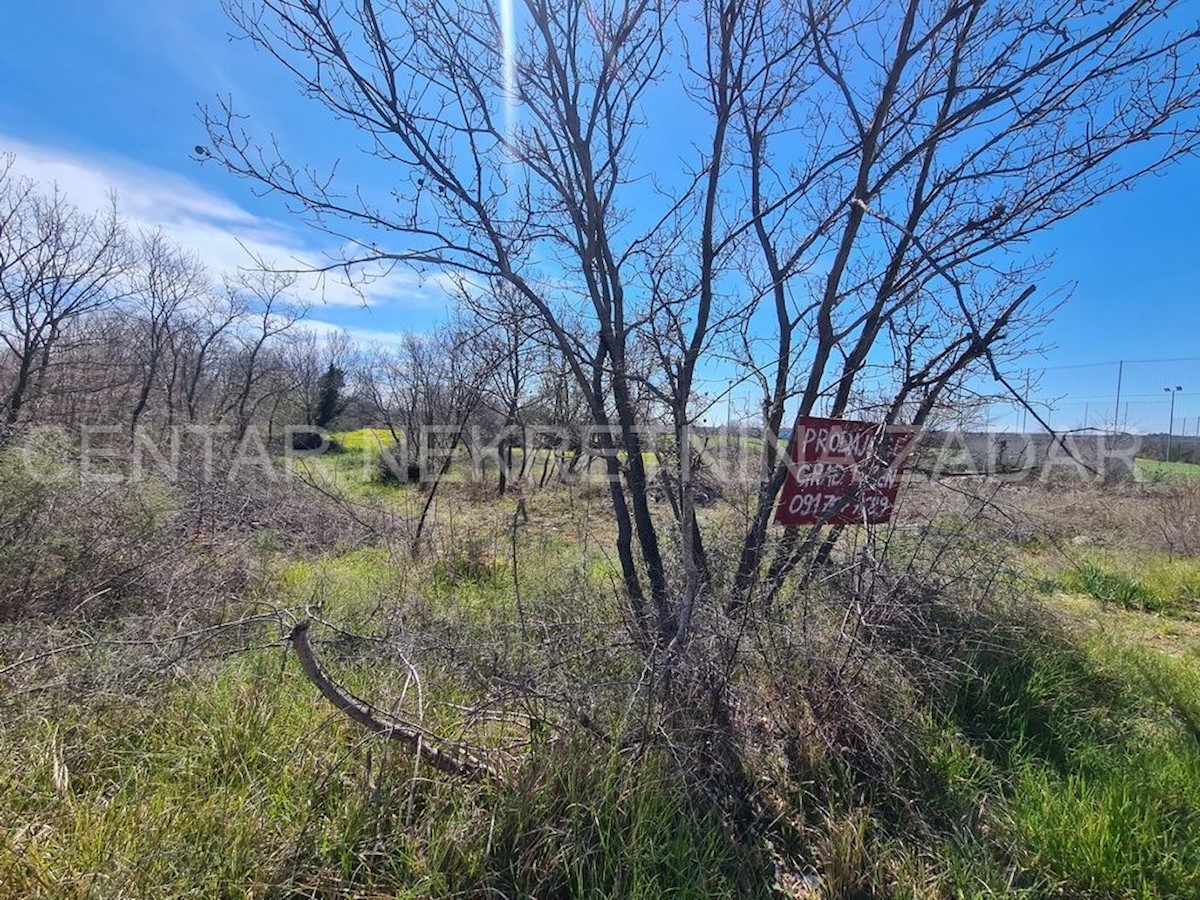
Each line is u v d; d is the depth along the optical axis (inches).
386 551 241.6
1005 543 136.2
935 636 111.3
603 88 101.8
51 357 421.1
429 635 107.7
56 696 94.0
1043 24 91.7
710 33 105.2
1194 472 409.1
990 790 91.6
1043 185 107.3
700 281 111.4
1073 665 125.7
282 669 102.3
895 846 79.3
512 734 90.0
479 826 71.5
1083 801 84.0
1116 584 200.2
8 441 182.9
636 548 140.9
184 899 62.8
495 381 141.4
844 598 100.1
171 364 617.3
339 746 86.4
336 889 66.7
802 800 84.7
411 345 514.6
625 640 97.2
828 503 105.8
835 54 107.3
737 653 90.1
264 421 665.0
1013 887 73.9
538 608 125.2
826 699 91.2
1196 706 115.8
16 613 131.3
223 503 245.6
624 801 73.7
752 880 72.3
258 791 78.3
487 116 97.4
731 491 120.1
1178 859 75.9
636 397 112.2
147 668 98.2
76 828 69.7
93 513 165.8
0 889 61.0
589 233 104.8
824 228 113.5
